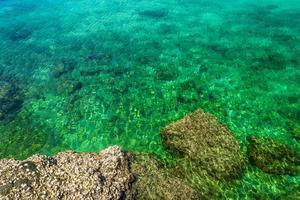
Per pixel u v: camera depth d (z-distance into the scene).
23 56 30.39
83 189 14.49
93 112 22.28
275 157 17.02
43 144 19.98
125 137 19.73
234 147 17.45
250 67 26.06
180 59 27.95
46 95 24.50
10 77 27.00
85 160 16.25
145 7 40.44
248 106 21.61
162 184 15.22
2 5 44.28
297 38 30.14
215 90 23.48
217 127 18.72
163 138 18.78
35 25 37.31
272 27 32.62
